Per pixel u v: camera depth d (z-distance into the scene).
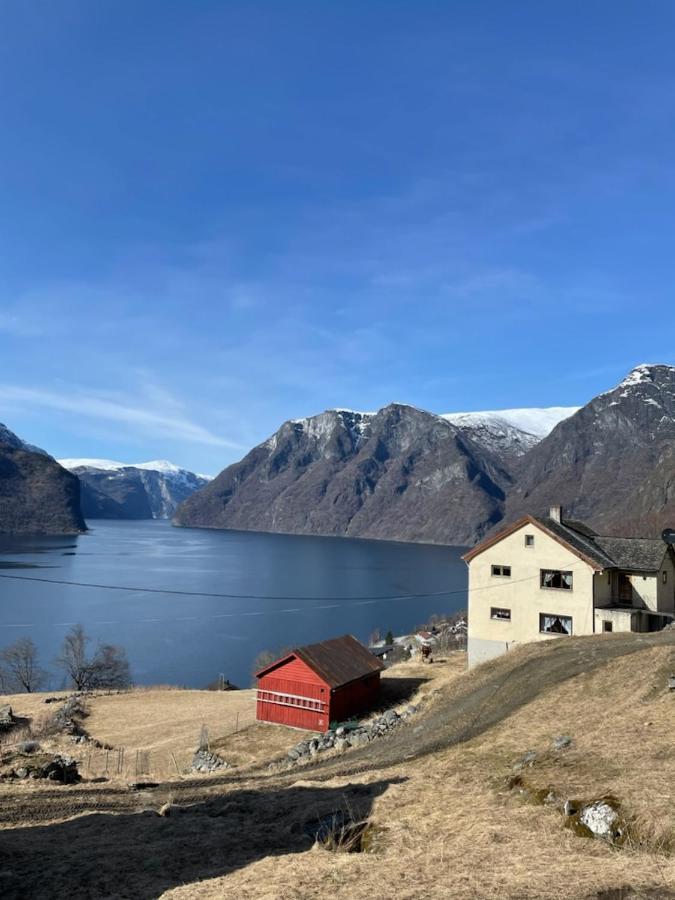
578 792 14.15
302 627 117.19
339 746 31.61
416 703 38.53
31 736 40.31
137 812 18.48
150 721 45.62
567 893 9.59
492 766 18.77
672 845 11.21
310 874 11.48
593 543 49.25
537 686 29.78
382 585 181.12
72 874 12.76
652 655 28.33
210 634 109.50
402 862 11.71
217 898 10.79
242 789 21.94
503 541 47.47
